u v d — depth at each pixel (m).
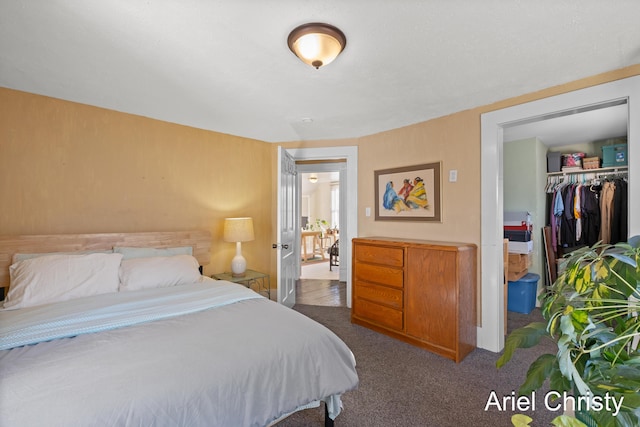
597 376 0.67
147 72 2.05
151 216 2.99
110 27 1.56
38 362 1.19
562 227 3.98
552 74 2.09
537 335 0.81
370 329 3.07
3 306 1.88
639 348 0.70
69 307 1.79
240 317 1.71
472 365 2.34
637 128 1.93
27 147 2.38
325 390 1.46
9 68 2.01
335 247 6.66
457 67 1.98
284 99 2.53
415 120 3.08
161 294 2.09
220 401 1.16
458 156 2.83
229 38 1.65
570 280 0.77
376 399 1.91
